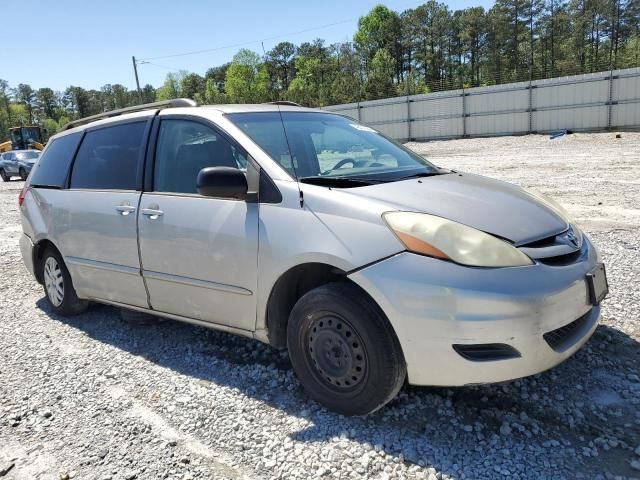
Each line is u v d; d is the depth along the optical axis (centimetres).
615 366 331
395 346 272
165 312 392
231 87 9381
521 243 274
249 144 339
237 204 330
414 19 9650
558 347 270
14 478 266
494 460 253
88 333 456
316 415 301
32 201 505
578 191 1026
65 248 458
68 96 14738
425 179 341
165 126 395
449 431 278
